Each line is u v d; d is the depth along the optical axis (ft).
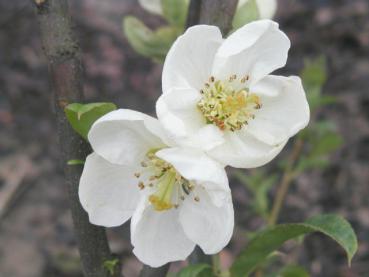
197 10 0.66
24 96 2.65
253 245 0.64
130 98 2.67
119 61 2.82
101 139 0.57
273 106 0.63
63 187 2.23
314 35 2.87
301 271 0.77
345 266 1.99
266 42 0.61
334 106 2.49
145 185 0.60
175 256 0.60
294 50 2.82
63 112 0.57
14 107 2.60
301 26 2.92
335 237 0.56
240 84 0.63
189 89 0.60
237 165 0.57
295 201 2.17
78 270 1.95
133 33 0.76
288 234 0.62
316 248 2.03
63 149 0.57
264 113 0.64
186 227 0.60
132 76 2.76
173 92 0.59
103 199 0.59
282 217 2.14
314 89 0.99
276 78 0.62
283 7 2.98
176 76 0.60
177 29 0.76
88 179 0.57
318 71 0.98
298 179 2.22
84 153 0.57
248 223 2.05
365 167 2.30
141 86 2.72
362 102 2.52
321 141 1.07
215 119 0.63
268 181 1.09
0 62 2.81
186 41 0.59
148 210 0.60
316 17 2.93
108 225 0.59
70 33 0.56
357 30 2.85
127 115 0.54
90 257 0.60
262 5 0.71
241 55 0.62
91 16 3.03
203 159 0.55
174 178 0.61
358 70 2.69
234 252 1.94
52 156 2.35
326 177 2.26
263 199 1.08
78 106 0.53
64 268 1.95
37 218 2.10
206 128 0.62
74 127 0.55
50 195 2.19
